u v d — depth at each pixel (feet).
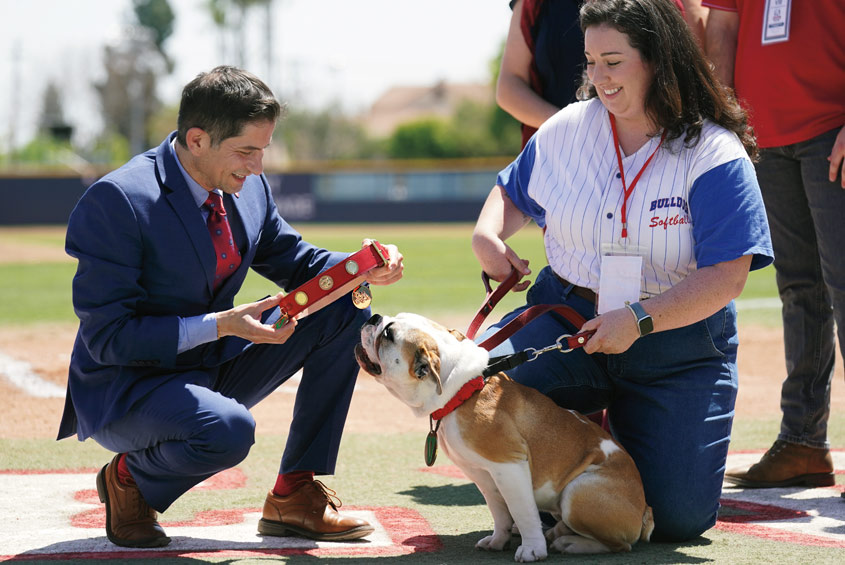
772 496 15.25
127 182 11.64
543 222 14.52
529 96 16.63
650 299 11.80
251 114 11.41
